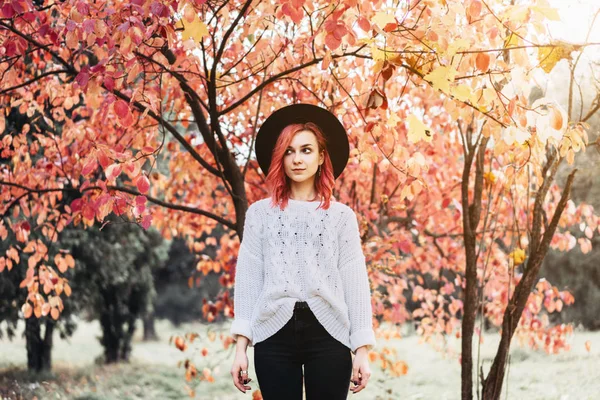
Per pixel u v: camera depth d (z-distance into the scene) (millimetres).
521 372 9172
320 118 3021
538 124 2791
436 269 6309
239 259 2848
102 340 16047
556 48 2916
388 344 11266
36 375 12086
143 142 4840
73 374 13242
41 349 12773
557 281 13445
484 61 2836
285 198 2840
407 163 3453
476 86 3066
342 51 3498
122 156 3217
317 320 2666
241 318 2764
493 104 2992
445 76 2855
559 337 5781
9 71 3930
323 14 3416
